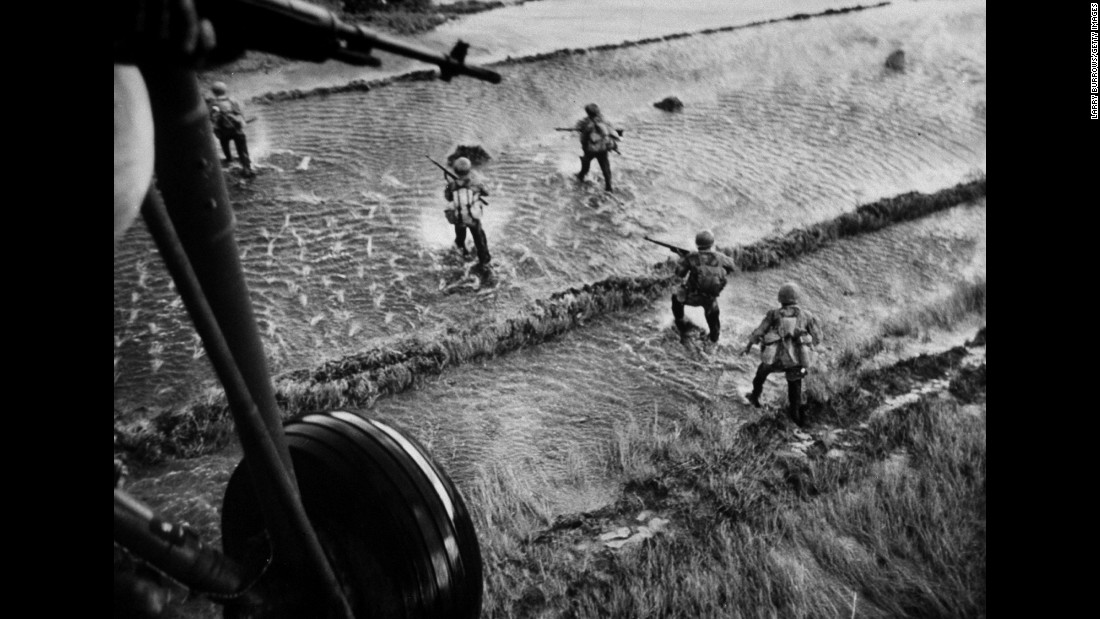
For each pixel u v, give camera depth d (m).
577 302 11.26
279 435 3.58
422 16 16.36
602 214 12.70
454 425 9.75
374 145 13.60
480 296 11.27
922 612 8.11
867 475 9.36
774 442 9.75
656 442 9.56
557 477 9.21
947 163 14.00
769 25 17.33
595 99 15.01
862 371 10.68
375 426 4.34
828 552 8.53
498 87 15.01
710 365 10.67
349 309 10.95
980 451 9.62
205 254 3.27
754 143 14.24
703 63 16.12
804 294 11.79
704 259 10.64
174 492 8.70
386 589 4.03
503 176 13.33
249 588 3.68
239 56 2.71
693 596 8.02
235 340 3.42
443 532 4.12
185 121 3.07
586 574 8.23
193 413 9.44
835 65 16.25
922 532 8.76
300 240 11.88
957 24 17.44
